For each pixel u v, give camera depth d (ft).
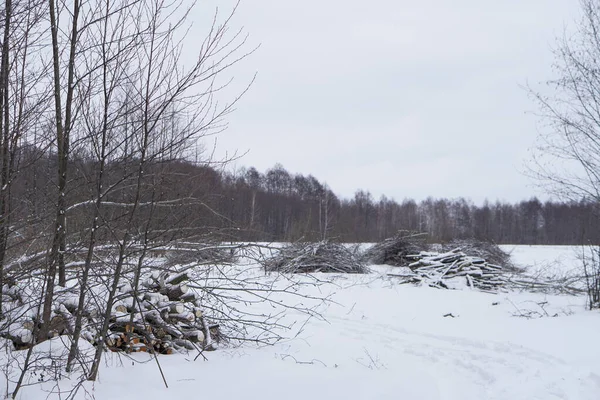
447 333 28.78
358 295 42.45
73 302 18.90
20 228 16.34
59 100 15.67
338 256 59.72
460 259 55.52
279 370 19.01
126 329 19.77
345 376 18.94
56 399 14.06
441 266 55.26
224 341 23.25
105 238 17.49
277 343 24.45
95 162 16.30
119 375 16.74
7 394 14.06
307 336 26.99
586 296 44.62
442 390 19.15
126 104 15.90
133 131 15.89
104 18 15.61
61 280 17.71
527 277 52.21
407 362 22.43
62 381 15.39
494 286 50.78
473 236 76.33
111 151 15.67
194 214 20.03
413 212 231.71
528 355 23.97
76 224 17.53
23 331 16.71
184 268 22.30
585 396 18.56
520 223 223.30
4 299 18.49
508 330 29.48
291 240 59.72
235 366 19.16
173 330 20.95
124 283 20.47
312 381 17.93
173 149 16.52
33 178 16.97
